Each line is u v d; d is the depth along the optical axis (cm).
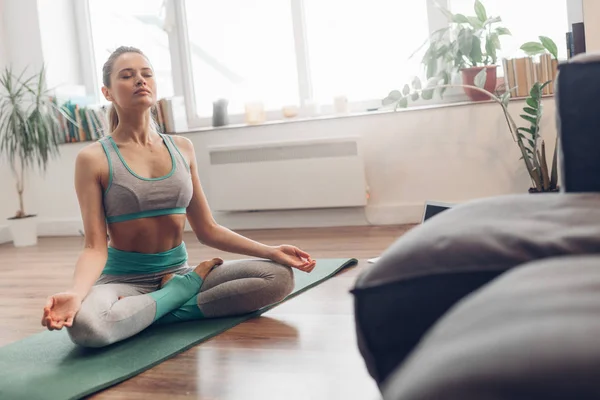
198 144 457
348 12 438
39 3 492
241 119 468
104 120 471
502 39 402
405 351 82
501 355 43
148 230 229
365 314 83
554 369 40
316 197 422
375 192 421
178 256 241
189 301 230
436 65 392
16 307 286
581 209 82
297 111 445
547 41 363
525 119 370
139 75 226
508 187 390
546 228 78
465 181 399
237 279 228
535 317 46
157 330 222
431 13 416
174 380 177
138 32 495
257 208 439
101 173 221
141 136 231
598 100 99
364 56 438
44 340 224
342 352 187
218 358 191
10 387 179
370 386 161
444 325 55
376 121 414
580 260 60
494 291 55
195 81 480
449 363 45
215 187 446
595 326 42
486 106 388
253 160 436
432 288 79
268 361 185
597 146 98
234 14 466
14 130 464
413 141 408
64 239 488
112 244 233
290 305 240
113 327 202
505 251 75
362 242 364
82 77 516
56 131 484
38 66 496
